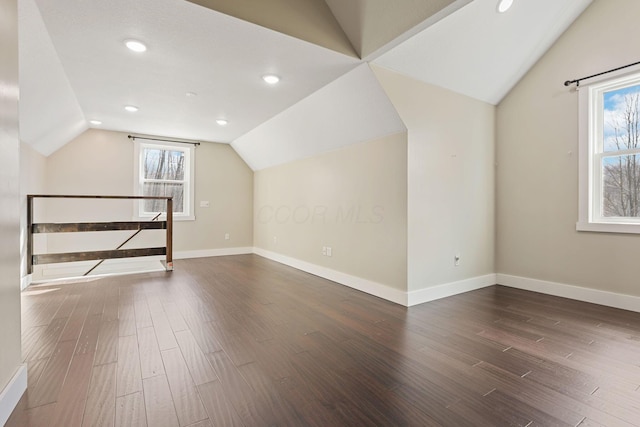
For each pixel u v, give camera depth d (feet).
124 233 16.84
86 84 9.98
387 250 10.47
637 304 9.23
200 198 18.86
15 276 4.81
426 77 9.80
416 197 10.00
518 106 12.01
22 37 6.71
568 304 10.00
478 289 11.94
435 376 5.65
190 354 6.43
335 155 12.96
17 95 4.98
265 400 4.92
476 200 12.01
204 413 4.58
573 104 10.53
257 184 20.08
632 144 9.55
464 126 11.48
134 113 13.14
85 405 4.72
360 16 7.57
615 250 9.71
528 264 11.84
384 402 4.89
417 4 6.59
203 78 9.54
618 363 6.16
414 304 9.91
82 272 15.98
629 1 9.24
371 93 9.44
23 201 11.64
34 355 6.31
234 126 15.24
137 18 6.50
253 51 7.89
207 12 6.32
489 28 8.73
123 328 7.77
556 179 11.03
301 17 7.39
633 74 9.18
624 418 4.53
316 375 5.66
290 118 13.07
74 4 6.00
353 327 7.98
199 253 18.89
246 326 7.99
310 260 14.60
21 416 4.46
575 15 10.16
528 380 5.54
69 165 15.38
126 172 16.69
